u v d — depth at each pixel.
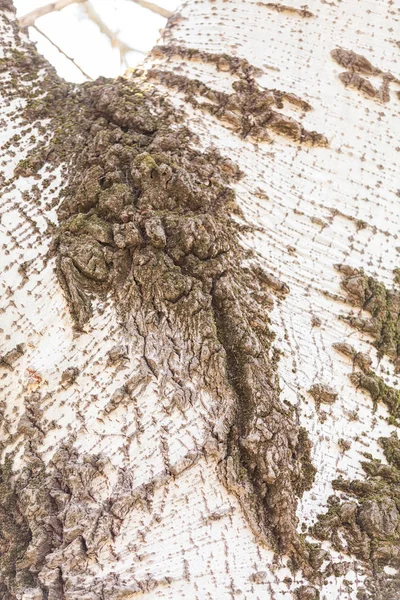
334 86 1.54
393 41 1.58
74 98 1.53
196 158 1.45
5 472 1.34
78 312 1.36
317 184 1.49
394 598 1.31
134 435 1.31
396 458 1.38
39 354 1.37
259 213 1.45
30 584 1.29
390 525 1.33
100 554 1.27
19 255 1.41
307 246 1.45
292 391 1.37
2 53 1.56
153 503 1.29
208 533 1.29
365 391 1.40
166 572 1.27
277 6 1.57
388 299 1.46
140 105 1.50
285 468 1.31
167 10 1.79
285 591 1.29
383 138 1.53
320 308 1.42
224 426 1.31
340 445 1.37
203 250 1.38
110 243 1.38
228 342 1.35
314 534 1.32
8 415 1.36
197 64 1.53
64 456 1.32
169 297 1.35
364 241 1.47
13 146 1.48
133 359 1.33
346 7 1.58
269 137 1.49
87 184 1.41
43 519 1.30
